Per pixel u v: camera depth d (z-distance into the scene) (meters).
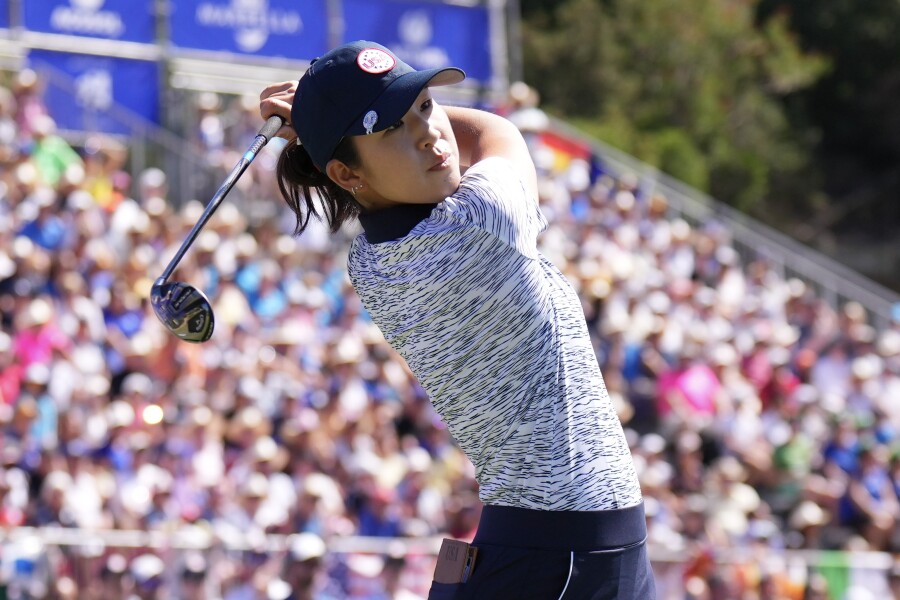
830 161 111.38
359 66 9.40
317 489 31.27
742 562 32.75
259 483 30.50
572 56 100.12
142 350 33.94
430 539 31.86
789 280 55.41
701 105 101.38
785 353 46.12
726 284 50.41
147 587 26.75
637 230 50.94
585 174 52.03
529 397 9.43
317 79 9.52
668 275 49.28
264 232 40.84
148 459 30.31
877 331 55.03
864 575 33.72
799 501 40.47
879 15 112.50
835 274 60.97
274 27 52.41
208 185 46.31
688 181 93.81
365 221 9.91
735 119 104.94
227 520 30.12
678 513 36.41
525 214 9.49
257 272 38.62
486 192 9.36
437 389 9.70
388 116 9.26
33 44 47.88
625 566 9.45
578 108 99.62
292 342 36.53
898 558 35.03
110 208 39.91
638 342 42.50
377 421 35.03
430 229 9.26
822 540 39.72
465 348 9.45
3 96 41.28
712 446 41.59
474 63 55.78
